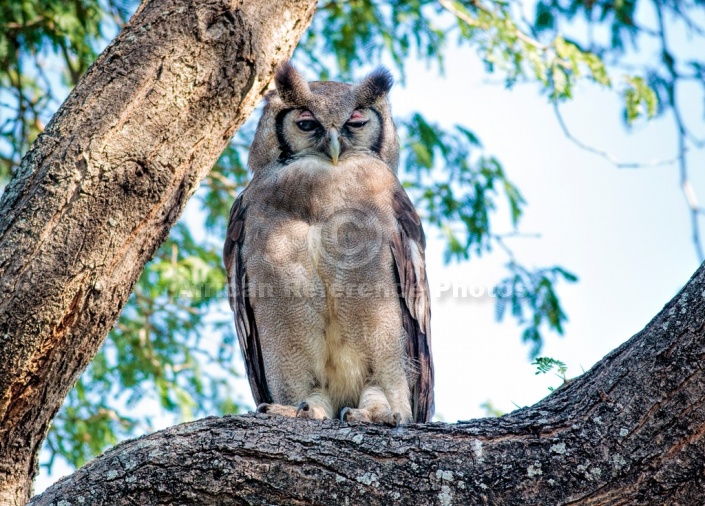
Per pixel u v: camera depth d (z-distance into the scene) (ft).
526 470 21.66
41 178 22.57
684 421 21.13
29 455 23.18
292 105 37.45
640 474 21.16
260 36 26.20
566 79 48.03
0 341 21.65
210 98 24.84
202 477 22.02
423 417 35.81
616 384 22.06
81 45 48.19
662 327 21.94
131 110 23.56
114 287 23.18
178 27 24.81
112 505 21.83
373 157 37.29
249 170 39.47
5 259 21.89
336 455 22.41
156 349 53.78
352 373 33.88
